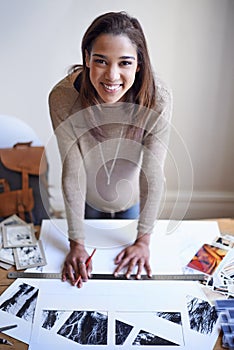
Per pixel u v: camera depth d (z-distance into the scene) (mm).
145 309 931
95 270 1040
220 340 860
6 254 1090
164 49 1549
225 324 889
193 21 1491
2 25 1489
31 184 1400
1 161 1394
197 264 1065
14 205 1375
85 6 1469
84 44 918
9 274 1024
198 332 876
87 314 916
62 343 851
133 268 1047
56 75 1599
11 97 1644
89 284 999
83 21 1496
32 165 1409
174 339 860
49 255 1093
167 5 1467
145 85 966
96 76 913
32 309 926
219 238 1161
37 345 846
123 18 896
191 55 1556
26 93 1636
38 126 1713
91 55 898
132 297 963
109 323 895
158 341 856
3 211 1364
